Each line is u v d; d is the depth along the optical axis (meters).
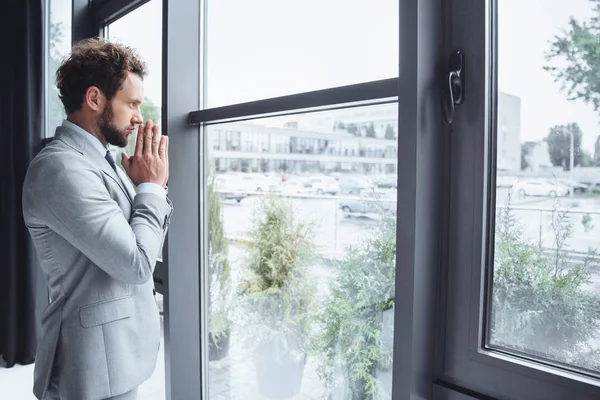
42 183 0.92
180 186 1.56
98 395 0.98
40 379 1.01
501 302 0.89
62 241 0.98
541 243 0.83
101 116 1.06
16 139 2.42
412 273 0.90
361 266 1.16
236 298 1.54
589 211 0.77
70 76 1.04
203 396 1.68
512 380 0.84
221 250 1.59
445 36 0.92
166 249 1.55
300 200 1.30
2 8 2.45
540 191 0.83
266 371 1.46
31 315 2.49
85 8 2.20
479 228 0.88
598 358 0.77
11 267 2.43
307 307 1.32
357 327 1.18
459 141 0.91
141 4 1.89
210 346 1.66
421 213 0.90
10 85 2.43
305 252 1.31
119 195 1.04
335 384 1.26
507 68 0.86
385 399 1.13
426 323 0.93
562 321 0.81
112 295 1.01
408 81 0.89
